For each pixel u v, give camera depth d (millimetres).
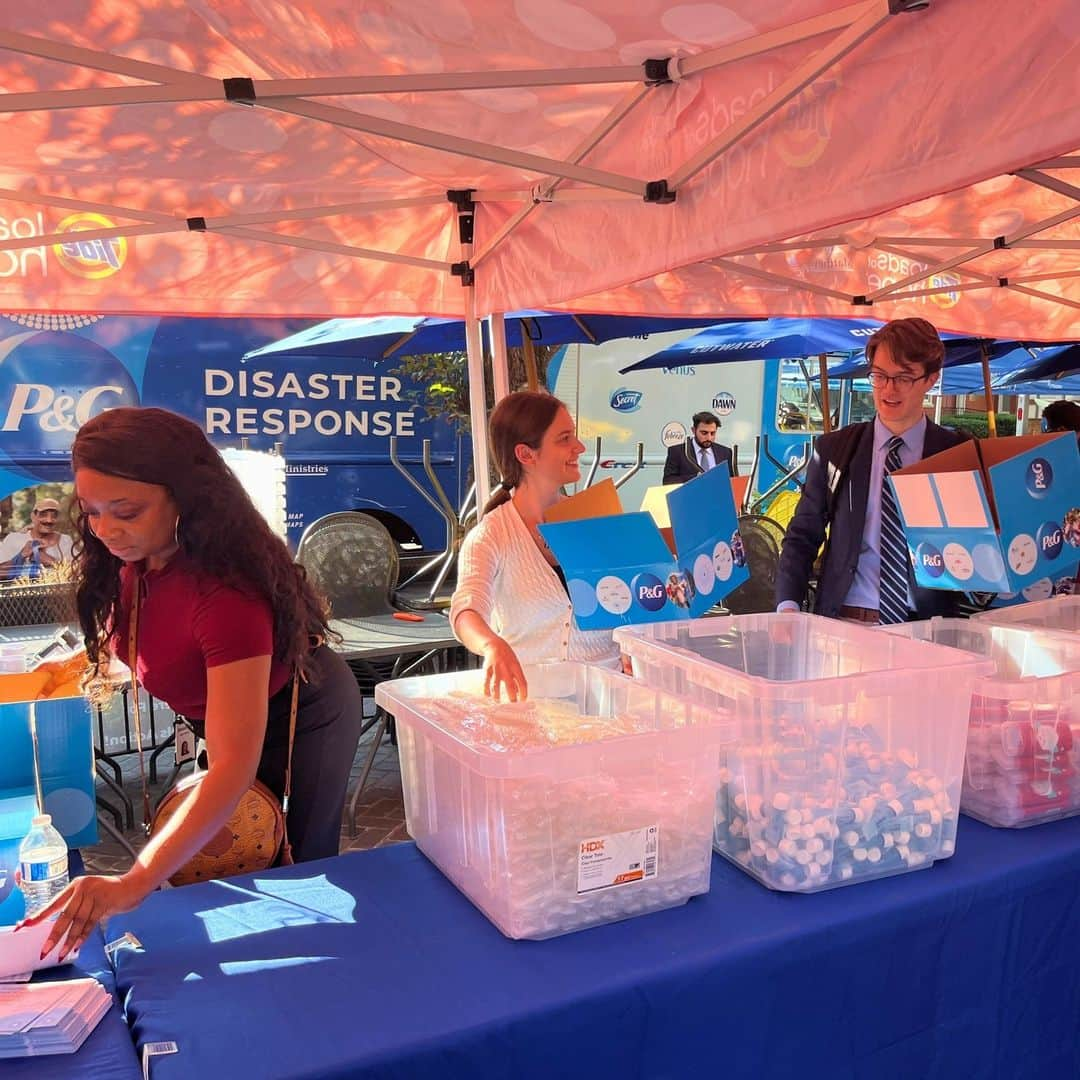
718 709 1398
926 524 2008
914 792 1422
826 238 3396
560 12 1530
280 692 1838
